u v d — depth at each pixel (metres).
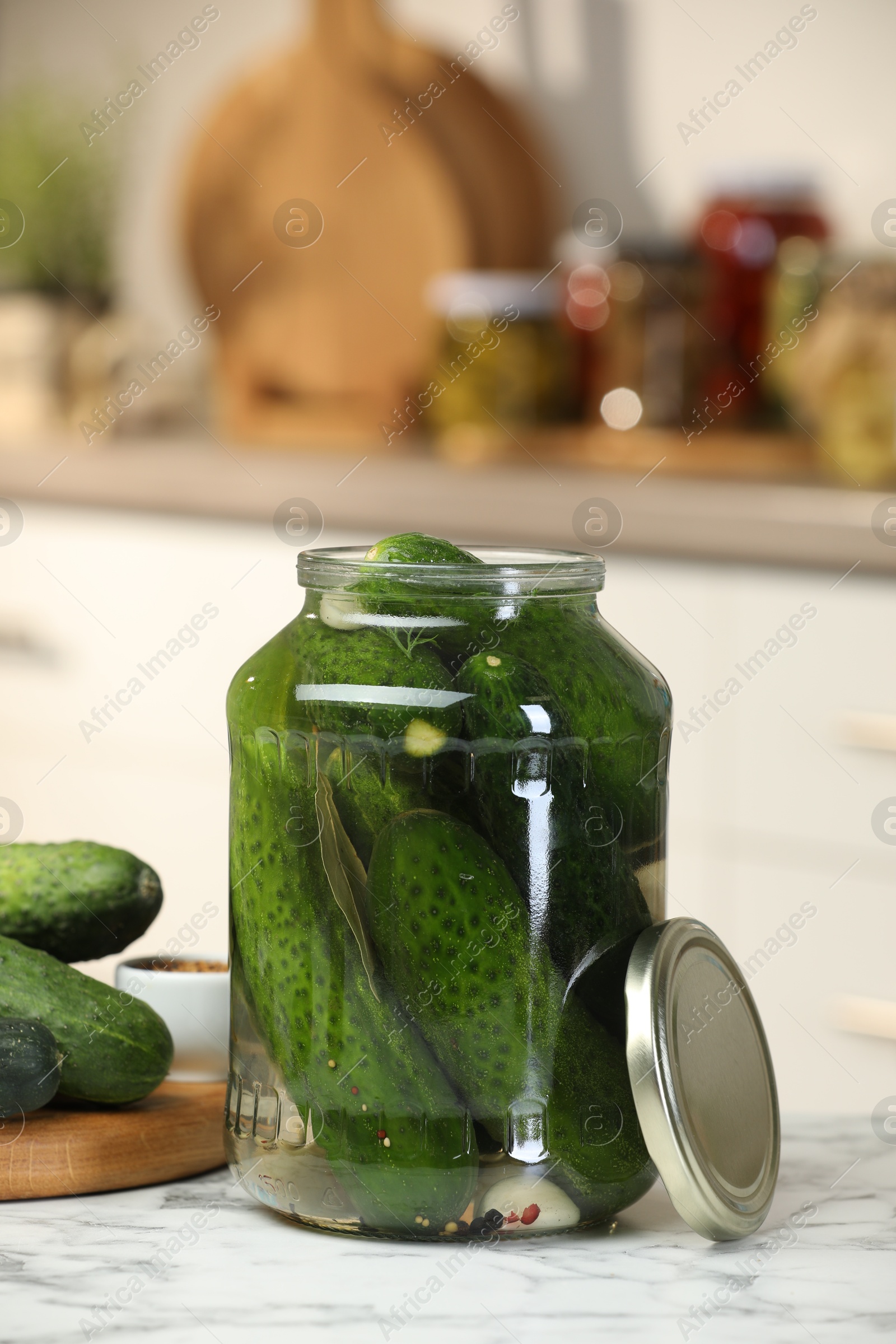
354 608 0.85
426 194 2.53
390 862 0.83
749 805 1.78
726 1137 0.86
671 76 2.42
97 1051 0.90
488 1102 0.83
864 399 1.95
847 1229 0.86
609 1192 0.85
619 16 2.44
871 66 2.27
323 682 0.84
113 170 2.83
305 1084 0.84
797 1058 1.74
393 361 2.56
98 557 2.24
